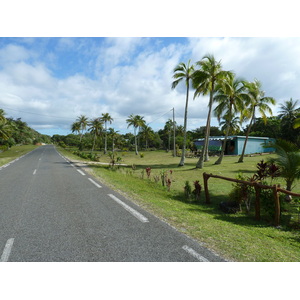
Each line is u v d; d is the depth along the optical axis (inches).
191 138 2522.1
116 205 228.7
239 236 153.3
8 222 178.7
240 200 263.1
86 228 164.2
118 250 128.7
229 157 1263.5
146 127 2551.7
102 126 2171.5
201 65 677.3
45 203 238.8
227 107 894.4
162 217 189.8
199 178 540.1
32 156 1275.8
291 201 303.6
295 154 288.2
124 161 1184.8
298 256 131.0
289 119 1577.3
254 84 896.3
